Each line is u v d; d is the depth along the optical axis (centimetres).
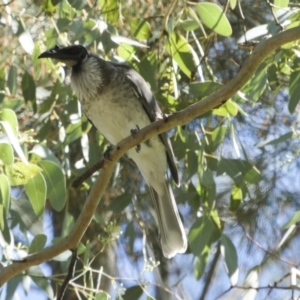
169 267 1312
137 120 992
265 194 1274
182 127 1031
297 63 991
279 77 1172
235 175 1024
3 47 1049
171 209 1018
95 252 1214
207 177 1009
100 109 993
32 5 1105
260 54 755
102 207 1188
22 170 809
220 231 1048
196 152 1041
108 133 1013
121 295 972
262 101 1224
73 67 1006
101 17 1034
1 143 777
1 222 815
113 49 1067
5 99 967
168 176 1074
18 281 927
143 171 1027
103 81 988
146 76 1051
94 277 1236
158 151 1006
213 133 1041
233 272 995
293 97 966
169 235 1012
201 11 979
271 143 1004
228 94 768
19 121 1055
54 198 879
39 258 806
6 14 989
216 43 1189
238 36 1219
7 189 803
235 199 1081
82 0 1038
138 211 1167
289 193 1276
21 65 1079
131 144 810
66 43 1034
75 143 1148
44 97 1048
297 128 1245
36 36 1097
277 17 973
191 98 1096
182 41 1030
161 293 1259
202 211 1044
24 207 953
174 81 1016
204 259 1041
